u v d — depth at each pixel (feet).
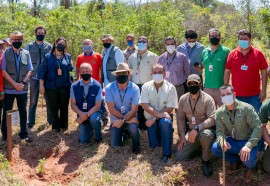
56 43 21.21
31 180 16.93
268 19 31.63
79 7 45.85
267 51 33.86
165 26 46.42
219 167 17.63
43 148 20.16
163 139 18.22
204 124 17.30
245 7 49.06
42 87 21.52
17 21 38.70
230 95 15.93
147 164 17.75
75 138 21.63
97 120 20.21
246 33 17.98
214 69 20.13
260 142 18.53
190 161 17.89
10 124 18.17
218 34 19.75
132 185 16.06
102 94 21.66
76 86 20.75
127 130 21.11
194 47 21.94
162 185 16.05
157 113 18.72
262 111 16.53
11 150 18.39
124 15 50.65
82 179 16.58
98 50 41.73
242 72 18.49
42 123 24.26
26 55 20.38
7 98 20.10
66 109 22.59
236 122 16.25
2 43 20.13
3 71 19.52
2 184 15.90
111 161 18.26
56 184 16.34
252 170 16.79
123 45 44.14
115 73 18.89
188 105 18.08
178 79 21.27
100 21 46.01
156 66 18.67
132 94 19.44
